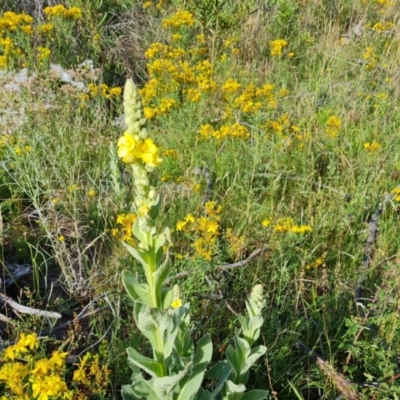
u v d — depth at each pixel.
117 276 3.02
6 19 5.48
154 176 1.37
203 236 3.14
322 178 4.28
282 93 5.20
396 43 6.81
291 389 2.51
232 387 1.77
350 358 2.70
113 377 2.43
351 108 5.24
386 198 3.87
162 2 7.00
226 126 4.32
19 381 1.98
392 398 2.38
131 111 1.29
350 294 3.06
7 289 3.15
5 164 3.99
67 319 2.96
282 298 2.95
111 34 6.45
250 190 3.64
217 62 5.98
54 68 5.25
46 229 3.12
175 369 1.71
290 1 6.96
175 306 1.94
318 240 3.41
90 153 4.25
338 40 6.74
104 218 3.39
